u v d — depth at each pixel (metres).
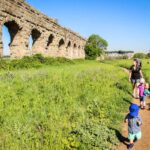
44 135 7.07
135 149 7.43
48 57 37.16
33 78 15.50
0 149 6.23
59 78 16.22
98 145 6.94
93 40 99.75
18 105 9.52
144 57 119.44
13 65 24.91
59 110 9.36
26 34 31.34
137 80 14.16
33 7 33.03
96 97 11.62
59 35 47.12
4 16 25.66
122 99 12.59
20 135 6.95
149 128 9.19
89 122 8.17
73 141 6.87
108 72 24.70
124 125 9.29
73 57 65.75
